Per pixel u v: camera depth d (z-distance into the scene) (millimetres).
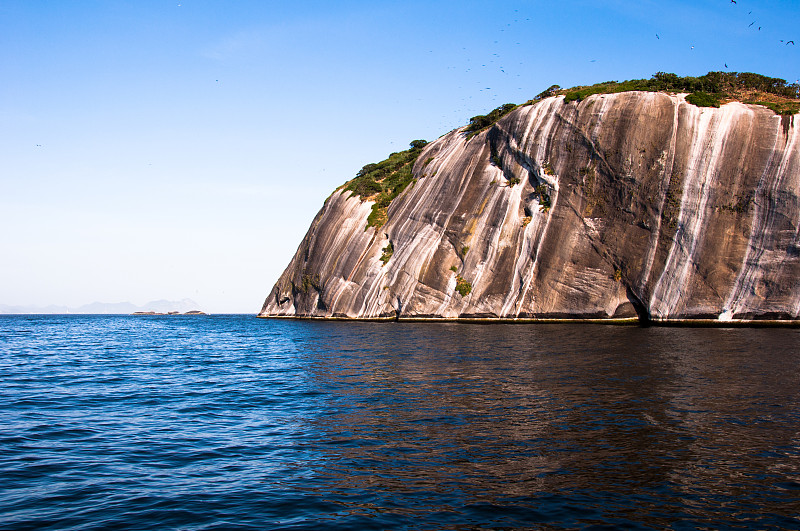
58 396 21406
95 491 10883
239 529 9117
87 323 122875
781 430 13695
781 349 28609
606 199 55875
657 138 53719
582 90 61344
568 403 17203
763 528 8836
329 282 81000
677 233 51406
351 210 85062
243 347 43281
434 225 68938
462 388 20297
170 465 12461
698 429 13961
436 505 9906
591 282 54938
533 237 59500
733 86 58562
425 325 58812
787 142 48250
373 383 22297
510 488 10578
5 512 9859
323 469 11914
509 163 64312
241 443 14133
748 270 47969
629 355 27750
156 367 31031
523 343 35281
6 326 104625
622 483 10688
